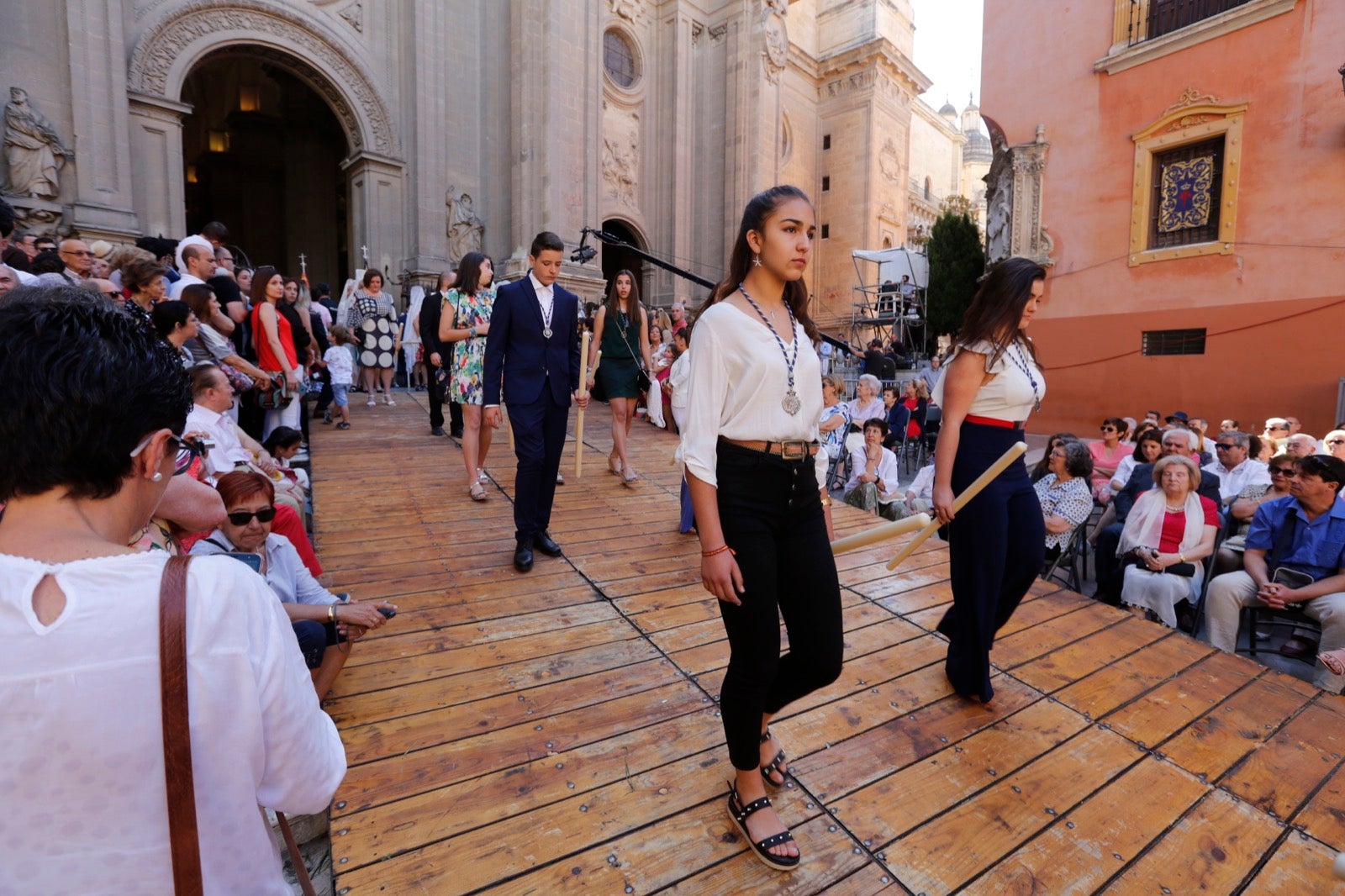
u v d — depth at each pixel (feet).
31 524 2.37
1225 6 34.63
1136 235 37.96
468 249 55.31
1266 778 7.39
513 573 12.35
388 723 7.73
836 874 5.89
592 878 5.72
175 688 2.22
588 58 58.85
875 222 95.30
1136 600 15.21
